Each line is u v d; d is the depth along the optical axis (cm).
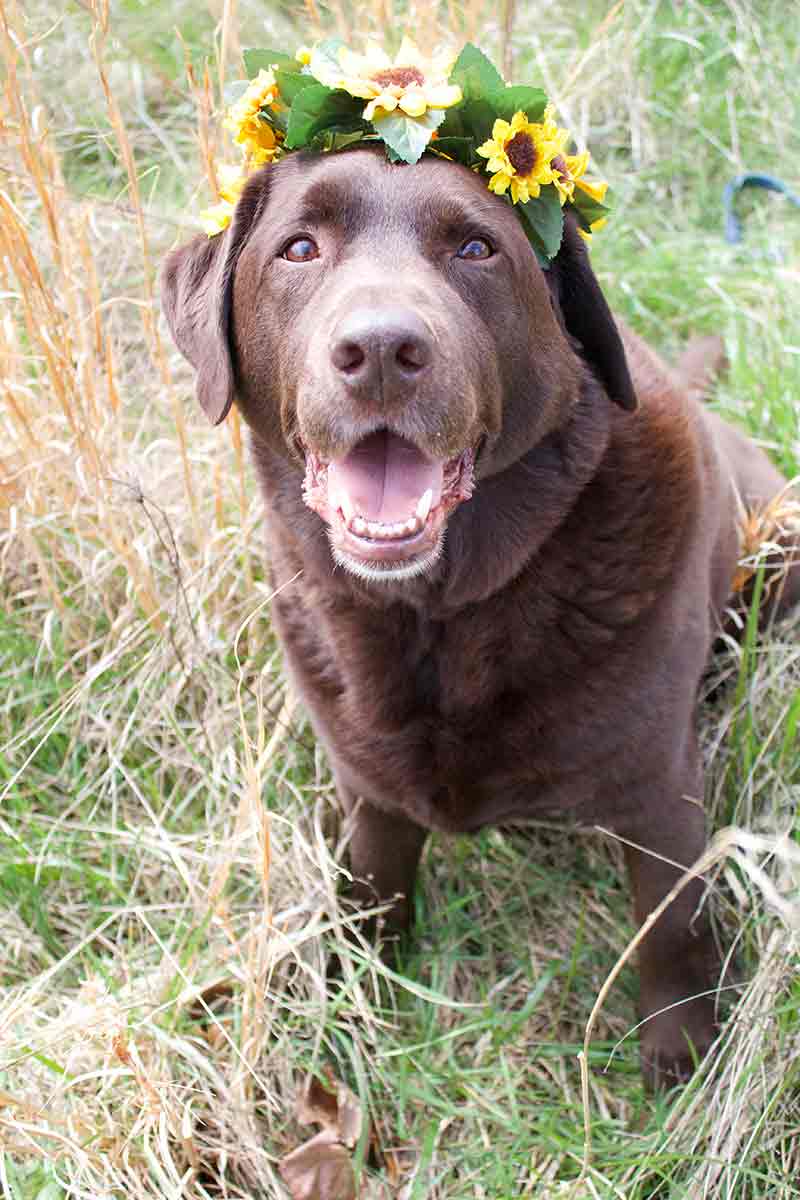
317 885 261
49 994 271
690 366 371
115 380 324
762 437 359
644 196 464
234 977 255
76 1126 233
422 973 284
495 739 234
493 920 290
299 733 302
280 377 218
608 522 227
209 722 300
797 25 494
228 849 255
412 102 200
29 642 327
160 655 311
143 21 401
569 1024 271
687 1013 253
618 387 228
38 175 289
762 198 458
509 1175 236
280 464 237
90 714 305
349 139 215
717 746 288
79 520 326
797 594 320
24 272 295
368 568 202
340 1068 258
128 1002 249
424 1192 241
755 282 410
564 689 228
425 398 189
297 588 246
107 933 285
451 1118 247
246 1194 230
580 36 475
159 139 418
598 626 226
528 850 296
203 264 239
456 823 245
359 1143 241
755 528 294
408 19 358
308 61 218
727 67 486
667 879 247
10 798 298
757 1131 222
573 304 232
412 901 284
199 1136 239
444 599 226
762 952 245
